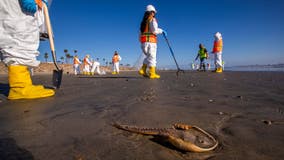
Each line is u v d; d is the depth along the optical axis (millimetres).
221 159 989
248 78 6195
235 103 2275
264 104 2209
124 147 1130
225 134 1302
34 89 2873
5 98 2859
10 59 2682
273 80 5352
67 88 3977
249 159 985
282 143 1162
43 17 3279
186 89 3535
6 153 1071
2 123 1623
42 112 1986
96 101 2520
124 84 4633
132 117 1722
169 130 1281
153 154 1046
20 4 2682
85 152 1072
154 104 2252
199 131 1285
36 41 2926
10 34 2650
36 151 1092
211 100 2471
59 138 1275
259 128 1410
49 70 31391
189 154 1042
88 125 1529
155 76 6480
